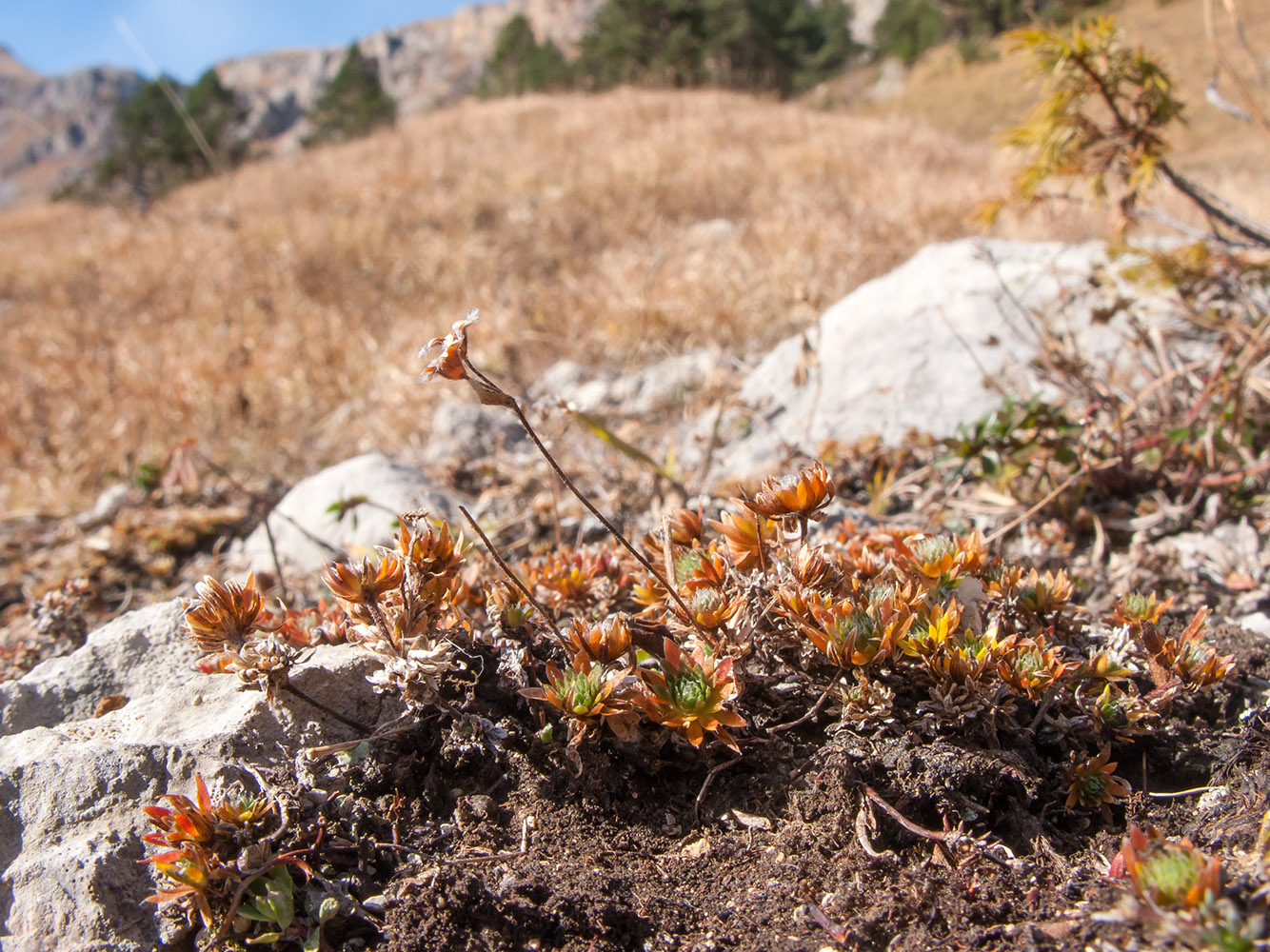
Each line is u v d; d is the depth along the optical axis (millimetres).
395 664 1658
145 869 1560
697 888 1572
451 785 1744
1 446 5805
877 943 1426
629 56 38406
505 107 23438
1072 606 2127
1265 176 11344
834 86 43938
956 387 3836
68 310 8977
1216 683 1895
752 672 1954
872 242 6961
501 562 1725
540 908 1473
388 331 6773
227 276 8797
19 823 1616
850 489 3416
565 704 1686
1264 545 2775
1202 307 3721
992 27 38406
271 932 1466
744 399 4426
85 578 3279
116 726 1818
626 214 9648
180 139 30812
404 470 3762
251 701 1799
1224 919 1164
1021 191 3738
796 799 1701
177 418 5633
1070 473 3016
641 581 2113
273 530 3766
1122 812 1714
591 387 5266
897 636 1731
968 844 1584
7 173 87125
